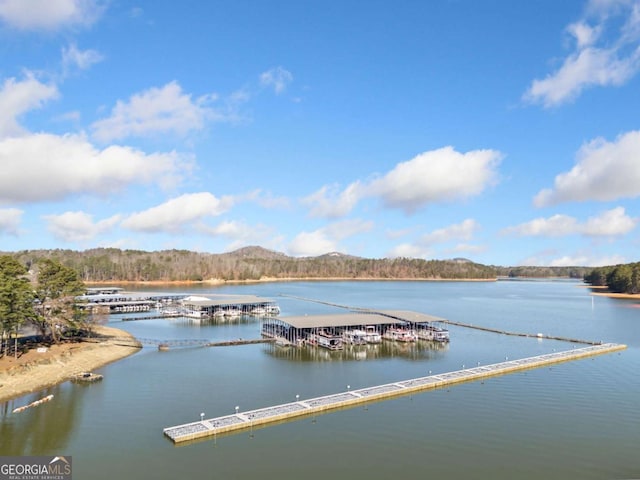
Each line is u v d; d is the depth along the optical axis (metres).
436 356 91.69
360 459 45.69
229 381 72.00
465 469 43.75
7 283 72.38
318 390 67.62
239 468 43.50
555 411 59.38
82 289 95.19
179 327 126.19
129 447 47.59
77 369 76.38
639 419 56.62
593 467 44.31
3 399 61.12
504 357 90.94
